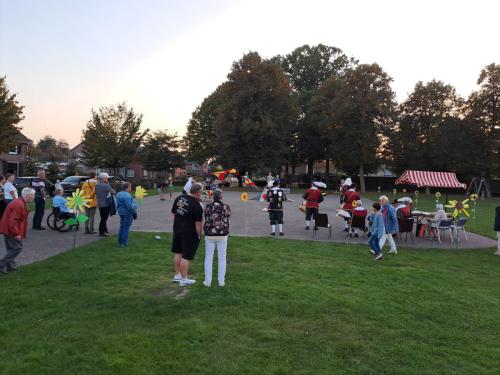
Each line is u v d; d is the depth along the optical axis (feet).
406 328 17.92
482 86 145.28
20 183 88.63
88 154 135.95
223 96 149.69
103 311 18.57
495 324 18.88
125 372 13.17
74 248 32.68
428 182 81.61
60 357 14.05
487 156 142.82
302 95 173.99
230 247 34.99
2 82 94.12
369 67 142.51
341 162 157.99
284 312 19.25
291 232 45.96
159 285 23.13
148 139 186.70
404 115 159.63
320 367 14.06
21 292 21.15
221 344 15.48
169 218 55.52
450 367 14.46
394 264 30.91
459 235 49.34
